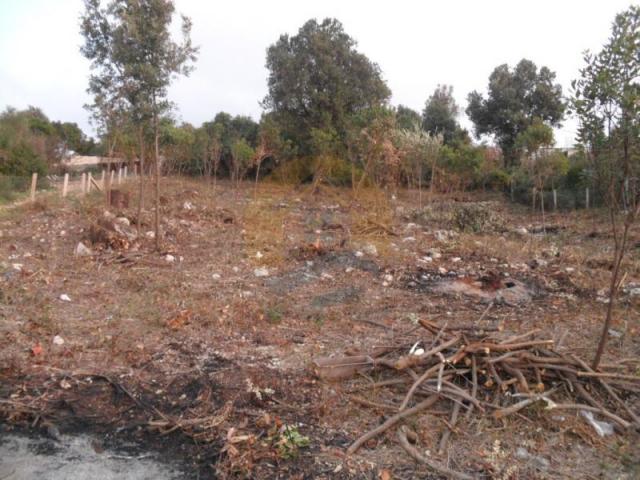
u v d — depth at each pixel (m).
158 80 10.36
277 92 32.28
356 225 13.97
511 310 7.29
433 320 6.74
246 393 4.61
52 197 17.86
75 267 8.86
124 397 4.62
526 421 4.26
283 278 8.77
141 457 3.93
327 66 30.72
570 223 17.25
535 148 15.76
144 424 4.28
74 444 4.06
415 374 4.73
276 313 6.70
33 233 11.49
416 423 4.19
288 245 11.26
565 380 4.71
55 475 3.71
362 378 4.92
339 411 4.39
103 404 4.55
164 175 25.03
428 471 3.66
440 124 35.06
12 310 6.55
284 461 3.77
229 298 7.47
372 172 18.55
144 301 7.17
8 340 5.57
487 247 11.43
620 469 3.74
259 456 3.81
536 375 4.72
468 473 3.67
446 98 37.22
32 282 7.77
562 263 10.22
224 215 15.52
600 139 4.55
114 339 5.69
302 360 5.32
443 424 4.20
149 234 11.62
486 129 32.88
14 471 3.74
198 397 4.58
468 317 6.90
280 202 20.83
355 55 32.03
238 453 3.85
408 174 19.84
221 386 4.71
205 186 25.97
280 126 30.55
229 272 9.10
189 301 7.24
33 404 4.48
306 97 31.30
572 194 21.64
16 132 26.27
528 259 10.64
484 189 25.98
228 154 30.28
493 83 32.22
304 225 14.89
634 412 4.45
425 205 18.67
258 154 21.53
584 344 5.93
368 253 10.38
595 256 10.91
